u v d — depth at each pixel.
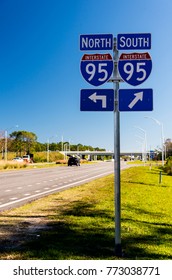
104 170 52.62
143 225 10.07
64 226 9.48
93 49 7.00
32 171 49.00
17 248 7.24
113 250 7.15
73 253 6.87
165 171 49.12
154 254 6.99
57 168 62.09
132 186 23.31
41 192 19.48
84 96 6.89
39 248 7.23
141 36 6.94
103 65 6.95
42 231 8.88
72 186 23.72
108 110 6.83
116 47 6.96
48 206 13.38
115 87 6.86
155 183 27.47
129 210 12.82
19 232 8.80
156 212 12.98
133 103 6.79
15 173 42.91
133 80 6.86
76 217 10.89
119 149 6.70
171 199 18.08
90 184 24.92
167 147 116.25
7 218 10.74
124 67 6.90
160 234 8.95
